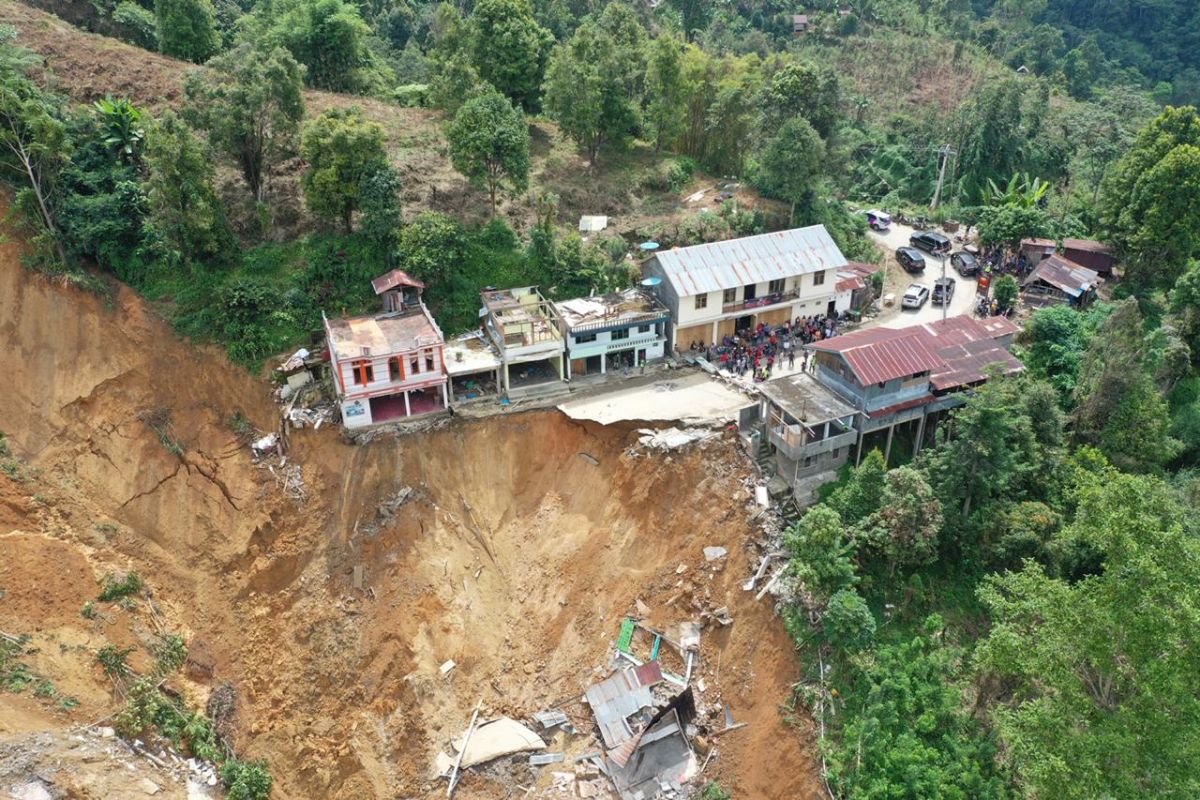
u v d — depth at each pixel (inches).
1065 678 1298.0
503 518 2033.7
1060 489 1925.4
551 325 2234.3
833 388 1974.7
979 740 1556.3
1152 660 1225.4
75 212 2213.3
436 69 3179.1
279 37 3029.0
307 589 1898.4
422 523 1967.3
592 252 2487.7
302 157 2450.8
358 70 3282.5
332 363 2087.8
